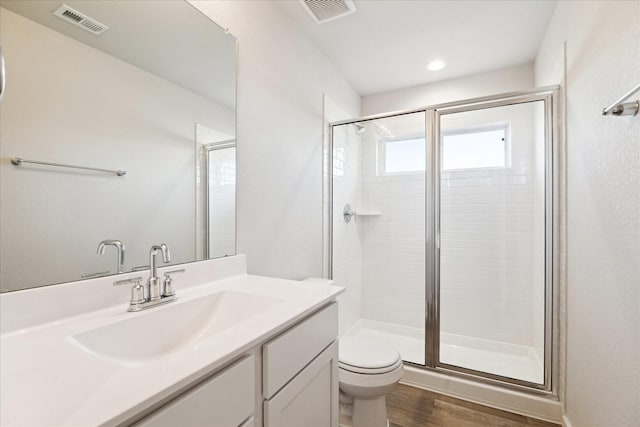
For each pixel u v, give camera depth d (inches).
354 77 105.2
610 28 42.6
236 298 42.0
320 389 39.4
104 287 35.5
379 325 103.4
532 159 82.3
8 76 29.8
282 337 31.7
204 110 50.1
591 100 49.9
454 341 92.7
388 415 66.4
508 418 65.4
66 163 33.9
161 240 43.6
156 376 20.6
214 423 23.6
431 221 87.1
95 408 17.1
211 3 52.0
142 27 42.0
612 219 42.3
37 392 18.8
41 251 31.7
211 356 23.5
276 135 67.7
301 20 74.5
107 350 30.1
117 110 38.8
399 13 72.0
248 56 59.6
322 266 87.5
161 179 43.8
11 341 26.9
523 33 80.3
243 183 57.9
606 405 43.4
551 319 67.9
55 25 33.4
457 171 90.7
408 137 96.5
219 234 52.6
